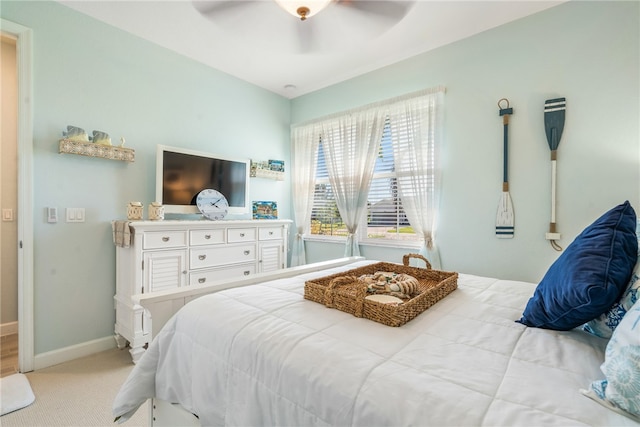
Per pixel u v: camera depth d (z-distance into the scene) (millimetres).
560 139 2199
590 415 561
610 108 2031
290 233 4062
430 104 2789
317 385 740
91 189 2414
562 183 2195
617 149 2010
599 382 627
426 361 766
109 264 2512
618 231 914
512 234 2402
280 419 788
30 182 2121
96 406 1734
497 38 2482
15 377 2012
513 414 565
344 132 3404
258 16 2221
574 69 2158
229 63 3168
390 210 3184
